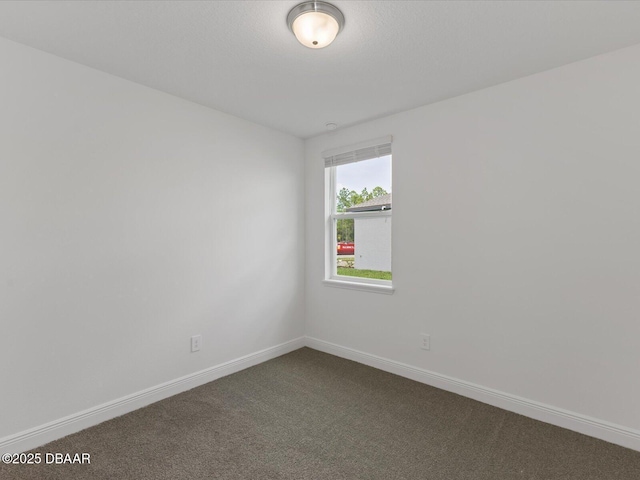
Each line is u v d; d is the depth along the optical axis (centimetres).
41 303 191
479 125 241
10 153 180
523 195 222
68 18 163
